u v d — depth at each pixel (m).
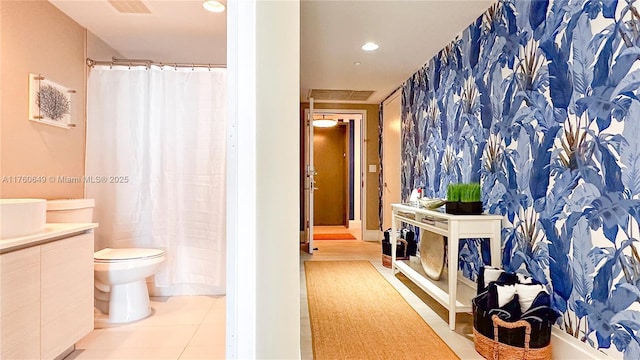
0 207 1.41
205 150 2.89
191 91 2.88
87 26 2.69
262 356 1.04
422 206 2.99
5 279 1.36
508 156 2.33
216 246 2.87
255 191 0.96
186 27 2.73
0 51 2.02
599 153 1.62
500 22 2.42
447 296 2.45
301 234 5.96
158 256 2.52
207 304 2.71
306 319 2.38
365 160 5.85
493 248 2.35
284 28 1.29
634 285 1.46
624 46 1.50
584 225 1.70
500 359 1.78
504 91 2.38
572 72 1.78
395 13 2.63
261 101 1.04
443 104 3.36
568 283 1.79
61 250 1.67
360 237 6.15
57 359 1.86
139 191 2.86
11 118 2.10
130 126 2.85
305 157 5.94
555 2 1.90
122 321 2.36
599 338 1.61
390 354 1.91
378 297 2.84
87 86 2.79
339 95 5.27
